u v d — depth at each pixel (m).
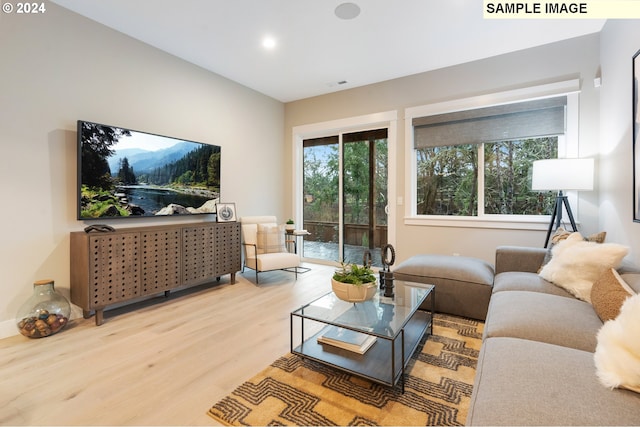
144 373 1.93
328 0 2.64
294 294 3.55
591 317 1.63
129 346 2.28
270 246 4.21
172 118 3.64
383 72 4.08
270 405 1.62
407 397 1.68
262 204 4.95
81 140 2.79
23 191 2.55
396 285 2.58
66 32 2.78
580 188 2.75
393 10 2.76
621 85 2.52
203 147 3.91
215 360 2.08
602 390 1.02
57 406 1.62
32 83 2.59
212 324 2.69
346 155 4.93
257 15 2.85
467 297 2.75
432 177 4.18
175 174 3.60
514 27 3.01
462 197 3.97
